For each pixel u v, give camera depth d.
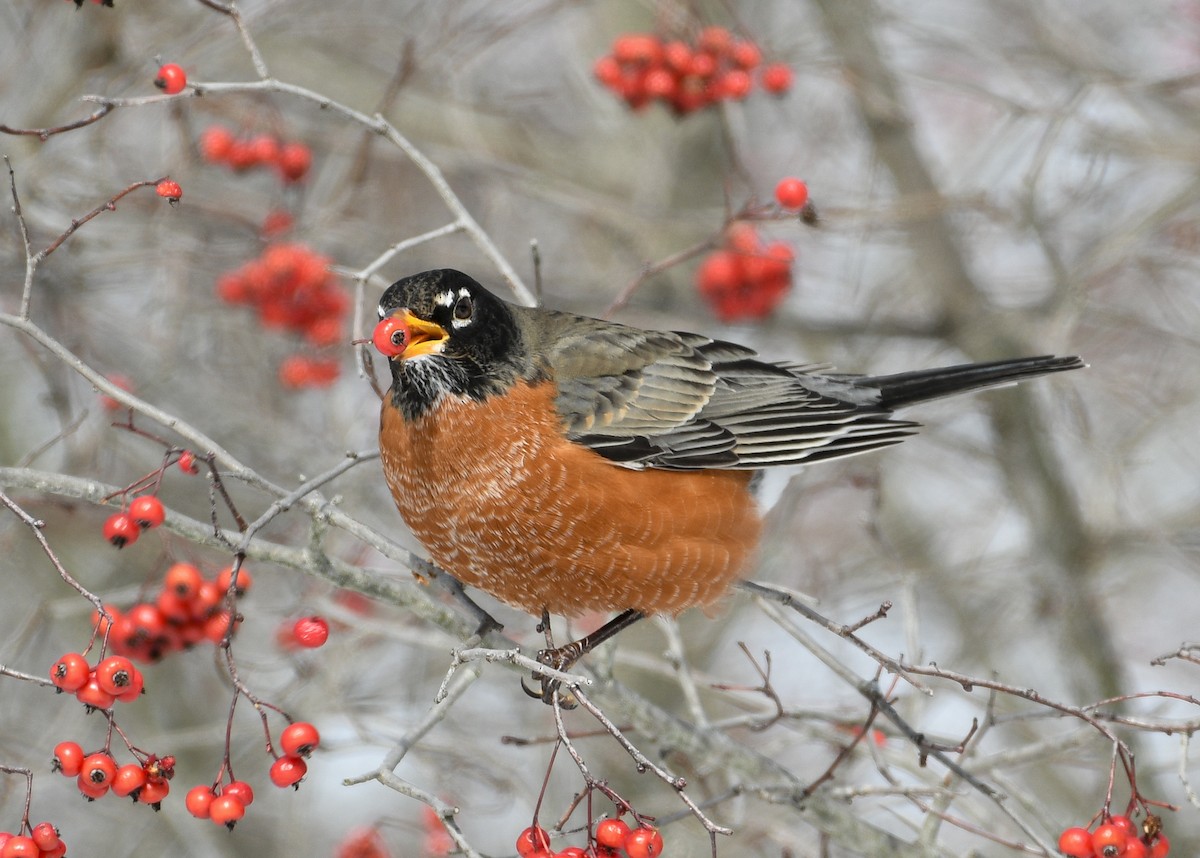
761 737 12.75
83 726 12.18
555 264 16.19
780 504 13.68
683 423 9.52
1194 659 7.54
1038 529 14.53
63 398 12.05
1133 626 16.53
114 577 13.52
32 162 12.45
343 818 13.52
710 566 9.32
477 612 8.70
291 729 7.11
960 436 15.71
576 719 13.05
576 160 17.16
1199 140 14.08
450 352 8.75
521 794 10.90
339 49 15.65
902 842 9.21
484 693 13.78
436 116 15.73
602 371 9.43
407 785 6.89
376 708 11.91
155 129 13.74
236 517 7.92
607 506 8.95
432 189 15.77
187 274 13.50
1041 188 14.73
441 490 8.81
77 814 13.21
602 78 11.90
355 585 8.47
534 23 15.58
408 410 8.77
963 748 8.21
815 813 9.05
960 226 15.24
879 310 16.38
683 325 15.94
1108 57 14.86
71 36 12.98
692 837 11.10
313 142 14.46
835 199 15.22
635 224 15.20
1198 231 14.34
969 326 15.36
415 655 13.00
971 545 15.92
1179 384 15.38
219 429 13.45
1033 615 14.42
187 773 13.19
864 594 14.38
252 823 13.02
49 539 12.98
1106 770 12.26
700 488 9.38
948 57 15.51
